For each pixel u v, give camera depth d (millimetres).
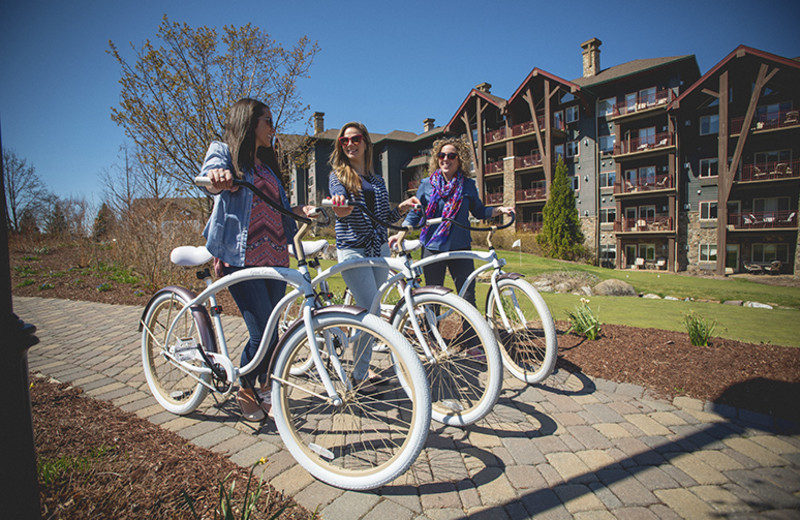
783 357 3088
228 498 1363
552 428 2268
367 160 2680
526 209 28625
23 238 17469
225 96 8805
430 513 1576
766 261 21297
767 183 20344
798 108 19656
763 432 2189
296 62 9344
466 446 2082
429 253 3305
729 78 21078
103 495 1574
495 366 2086
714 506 1612
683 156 23000
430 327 2449
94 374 3141
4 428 881
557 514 1570
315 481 1763
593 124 25594
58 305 6320
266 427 2258
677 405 2533
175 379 2941
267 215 2240
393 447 2027
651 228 23719
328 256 13422
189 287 7191
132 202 9438
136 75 8164
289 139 10055
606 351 3426
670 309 5879
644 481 1779
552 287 10375
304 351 2865
